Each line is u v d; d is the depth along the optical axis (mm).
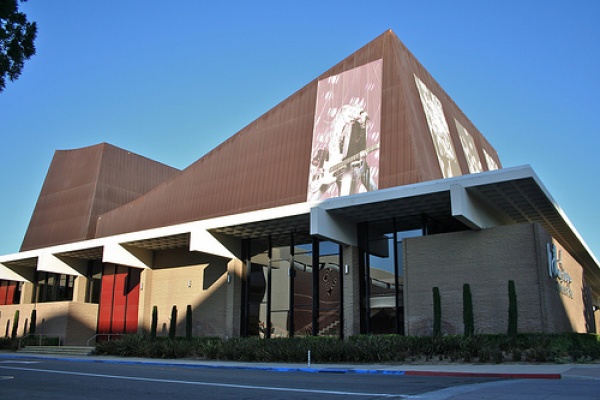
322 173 32906
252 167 36219
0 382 13539
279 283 28531
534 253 21062
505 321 21016
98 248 33156
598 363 17500
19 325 36906
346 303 25141
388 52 33750
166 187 40625
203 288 31094
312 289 27078
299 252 28266
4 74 11578
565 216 25859
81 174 51250
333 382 13031
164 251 33719
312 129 34656
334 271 26625
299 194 33188
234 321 28719
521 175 19812
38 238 51375
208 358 23344
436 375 15383
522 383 12477
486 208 23422
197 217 37250
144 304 32938
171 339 25938
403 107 31531
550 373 14164
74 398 10391
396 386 11938
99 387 12312
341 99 34312
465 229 25578
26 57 11758
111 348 27016
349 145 32594
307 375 15602
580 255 33031
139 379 14172
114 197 50094
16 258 37469
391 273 24922
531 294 20781
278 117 36750
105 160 50688
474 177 20797
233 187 36406
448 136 38219
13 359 24516
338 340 21891
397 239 25328
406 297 23469
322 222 23891
